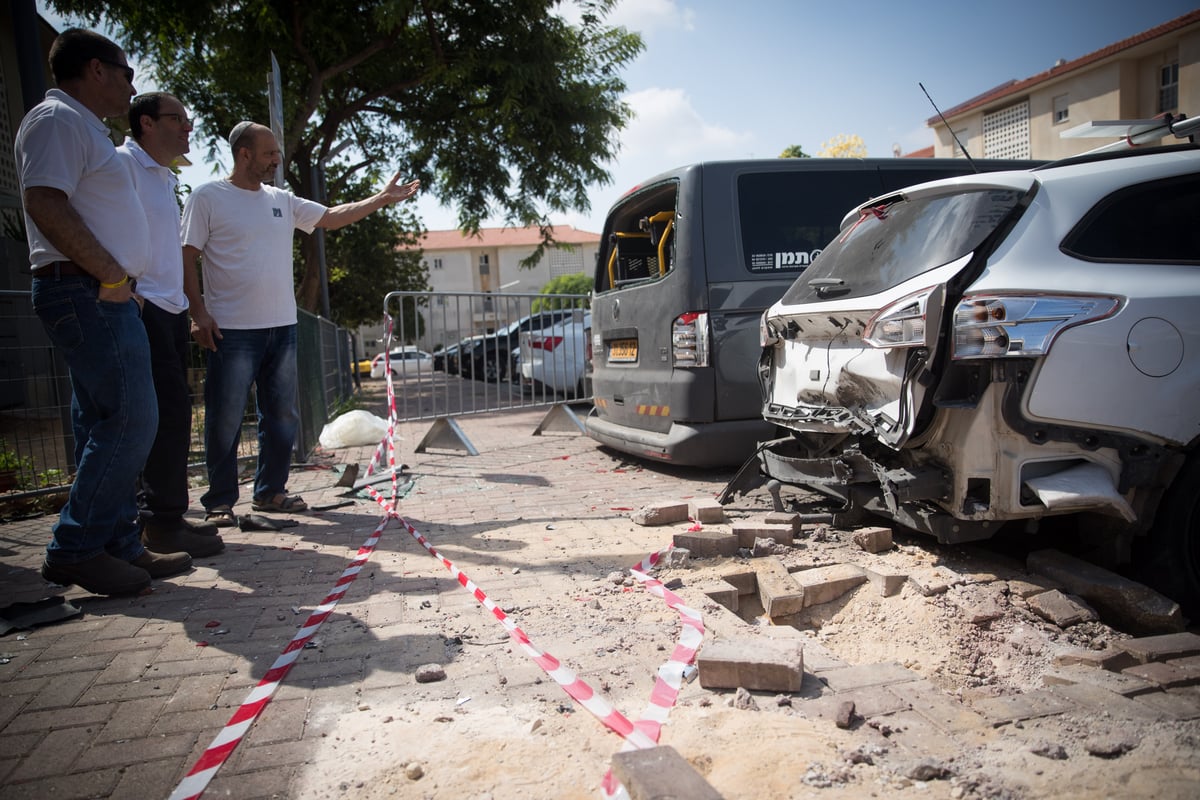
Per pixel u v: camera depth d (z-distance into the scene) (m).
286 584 3.63
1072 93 23.69
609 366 7.00
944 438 3.14
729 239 5.57
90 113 3.23
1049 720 2.16
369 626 3.03
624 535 4.30
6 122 13.11
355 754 2.07
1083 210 3.15
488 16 14.73
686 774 1.74
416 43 15.56
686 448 5.57
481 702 2.35
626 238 6.84
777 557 3.66
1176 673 2.41
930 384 3.06
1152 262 3.16
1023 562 3.42
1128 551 3.16
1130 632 2.95
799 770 1.89
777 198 5.70
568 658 2.65
